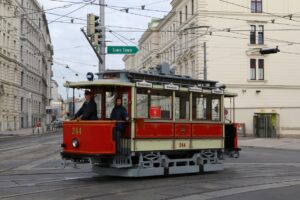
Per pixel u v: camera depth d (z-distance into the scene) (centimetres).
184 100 1587
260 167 1920
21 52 7806
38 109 9719
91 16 2338
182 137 1574
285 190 1263
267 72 5769
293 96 5828
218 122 1727
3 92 6681
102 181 1423
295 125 5106
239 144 3891
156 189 1259
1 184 1338
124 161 1423
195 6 5841
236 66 5706
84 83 1439
